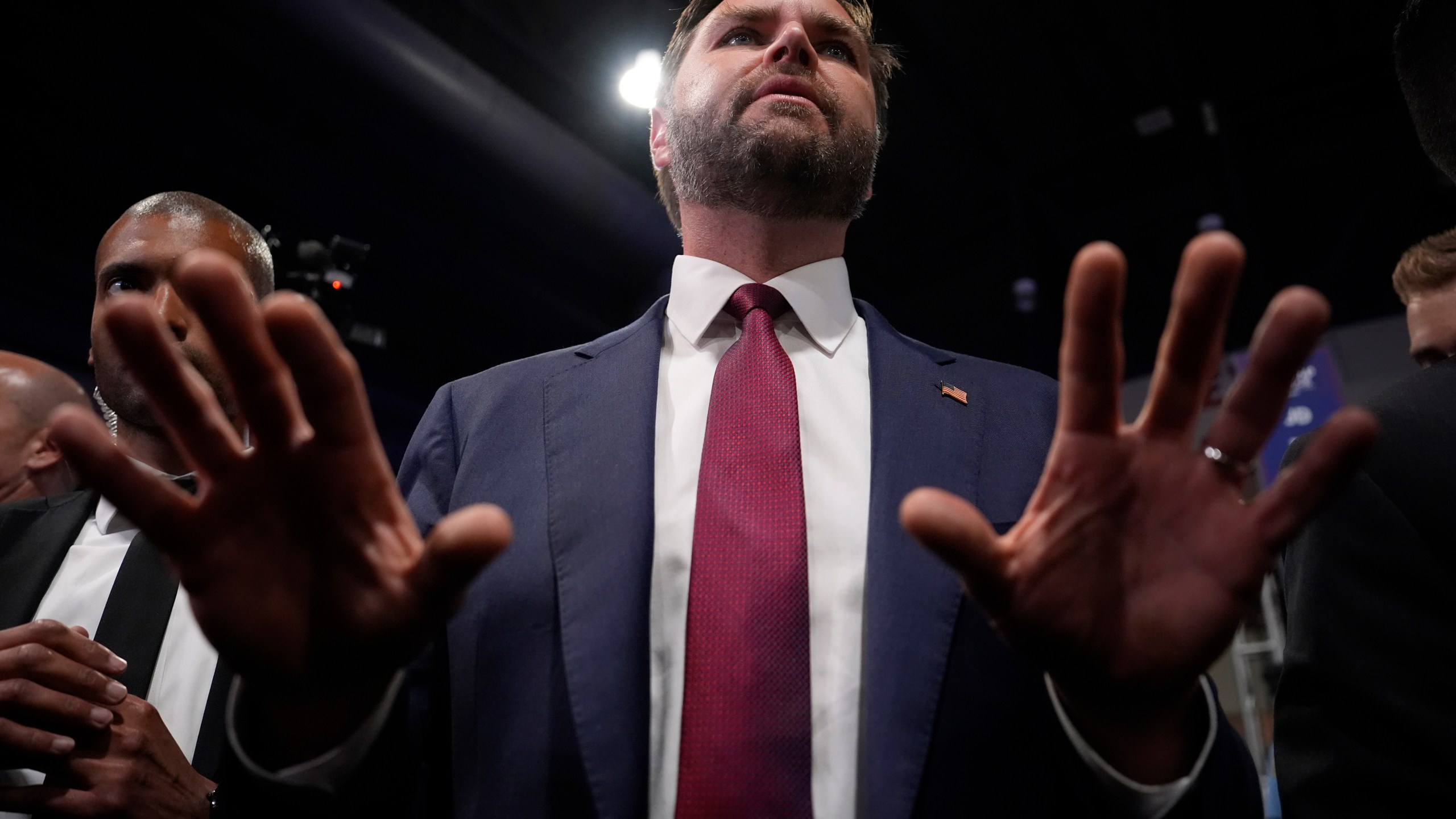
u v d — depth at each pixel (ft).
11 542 4.86
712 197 4.20
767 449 3.31
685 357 3.89
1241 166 19.01
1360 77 17.24
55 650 3.70
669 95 5.15
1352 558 3.07
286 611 2.27
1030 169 19.63
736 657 2.91
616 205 15.49
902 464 3.34
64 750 3.57
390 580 2.28
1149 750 2.57
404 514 2.38
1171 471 2.39
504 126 13.97
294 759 2.50
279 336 2.19
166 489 2.22
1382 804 2.80
